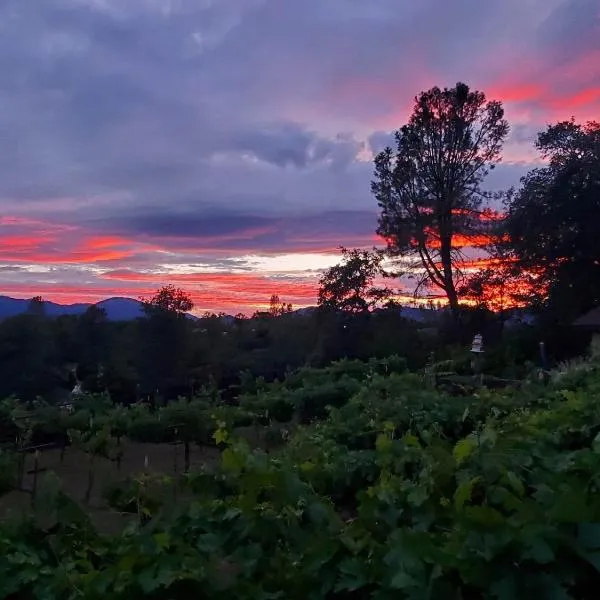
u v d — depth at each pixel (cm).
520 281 2711
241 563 233
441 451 301
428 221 2834
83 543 260
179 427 809
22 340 1338
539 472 282
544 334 2439
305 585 215
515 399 664
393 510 249
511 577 187
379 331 2358
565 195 2445
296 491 264
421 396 618
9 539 246
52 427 852
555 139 2600
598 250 2445
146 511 348
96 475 777
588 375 812
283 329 1906
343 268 2461
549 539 189
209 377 1323
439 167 2919
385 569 204
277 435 747
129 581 211
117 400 1445
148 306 1591
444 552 191
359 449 508
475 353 1680
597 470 270
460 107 2889
